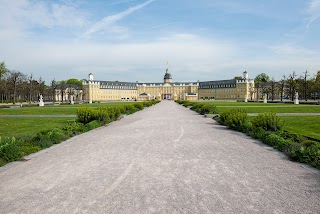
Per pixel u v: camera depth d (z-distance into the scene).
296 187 6.53
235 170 8.04
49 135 12.98
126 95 167.75
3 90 78.38
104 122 20.77
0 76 81.56
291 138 12.32
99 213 5.09
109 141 13.34
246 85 142.12
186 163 8.86
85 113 20.33
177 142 12.89
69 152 10.84
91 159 9.54
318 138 12.99
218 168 8.26
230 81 150.25
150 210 5.20
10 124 20.95
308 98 102.19
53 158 9.80
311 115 26.95
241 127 16.83
